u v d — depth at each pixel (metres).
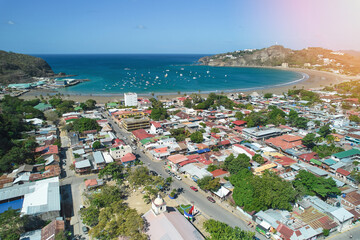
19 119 167.12
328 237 74.06
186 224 70.12
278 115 184.88
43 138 149.75
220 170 111.69
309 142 135.50
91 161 120.94
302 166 115.81
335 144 144.75
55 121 194.25
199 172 107.69
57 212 80.75
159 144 141.12
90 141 145.25
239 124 179.50
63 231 71.81
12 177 105.12
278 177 96.38
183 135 155.25
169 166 121.31
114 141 145.75
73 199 94.31
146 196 91.62
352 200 87.50
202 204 91.00
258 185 86.06
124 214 75.12
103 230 72.06
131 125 173.50
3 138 130.12
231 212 86.44
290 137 145.38
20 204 85.69
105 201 86.25
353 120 184.62
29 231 73.75
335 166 113.56
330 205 84.25
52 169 111.69
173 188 101.88
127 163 120.06
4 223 70.81
